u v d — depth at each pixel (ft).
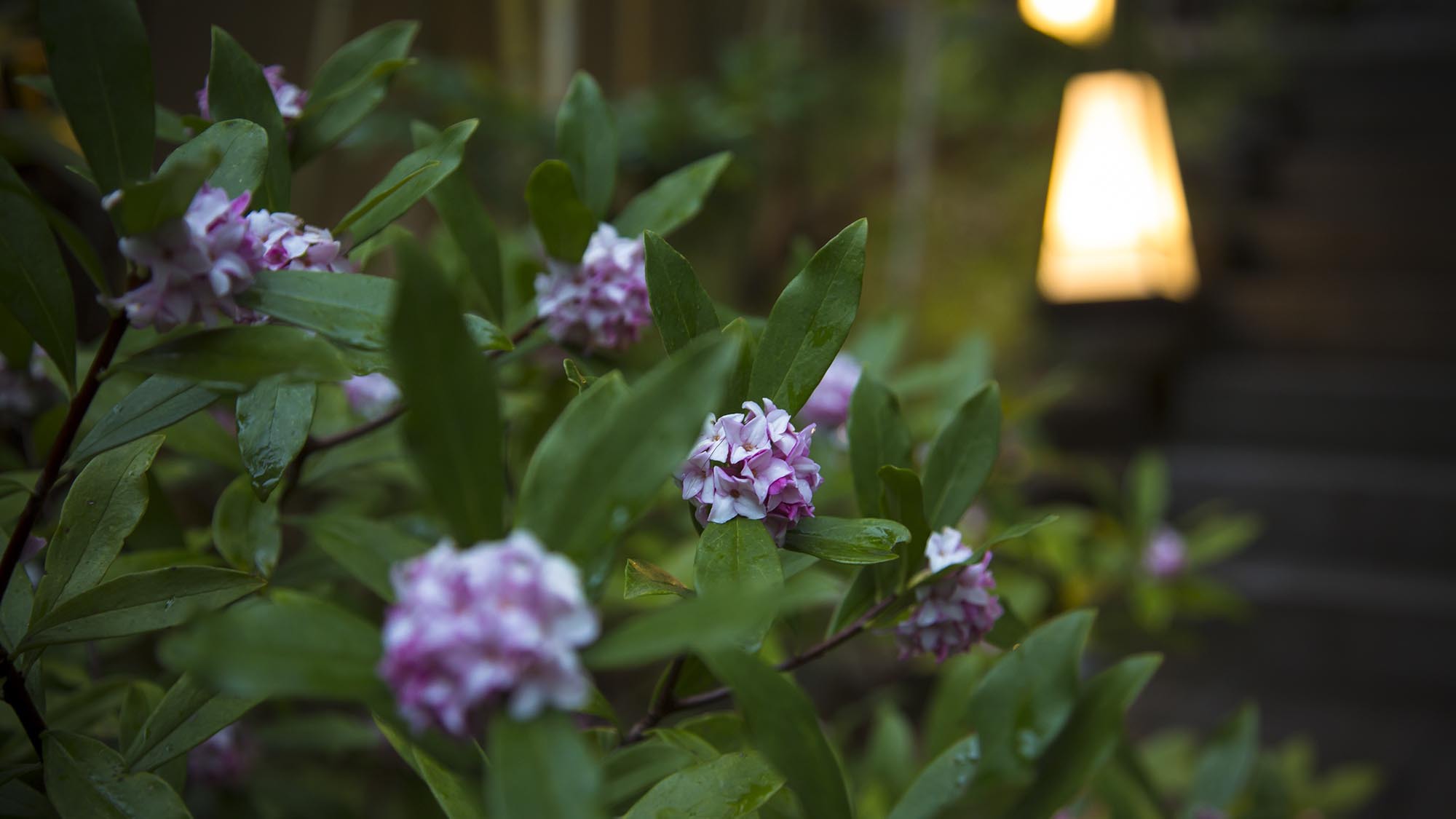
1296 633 5.99
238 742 2.31
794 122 7.65
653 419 1.34
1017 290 7.91
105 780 1.60
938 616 1.80
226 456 2.08
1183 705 5.71
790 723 1.50
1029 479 5.82
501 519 1.34
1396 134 8.44
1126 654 4.58
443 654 1.24
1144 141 6.06
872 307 7.85
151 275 1.46
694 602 1.30
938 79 9.46
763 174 7.04
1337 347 7.36
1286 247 7.85
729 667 1.50
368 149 4.53
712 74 8.63
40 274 1.62
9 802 1.68
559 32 5.46
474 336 1.69
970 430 1.90
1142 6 8.11
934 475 1.90
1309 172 8.13
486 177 5.09
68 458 1.70
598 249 2.04
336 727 2.49
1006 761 1.97
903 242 7.82
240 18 3.69
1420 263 7.49
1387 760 5.19
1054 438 6.59
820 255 1.74
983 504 3.47
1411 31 9.19
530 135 4.76
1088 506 6.01
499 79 5.71
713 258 7.39
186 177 1.38
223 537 1.97
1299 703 5.75
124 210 1.40
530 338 2.15
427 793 2.35
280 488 2.14
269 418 1.78
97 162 1.58
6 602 1.71
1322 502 6.38
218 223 1.47
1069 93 6.11
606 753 1.84
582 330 2.09
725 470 1.65
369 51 2.09
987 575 1.83
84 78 1.57
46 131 2.33
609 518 1.33
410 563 1.28
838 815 1.49
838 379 2.48
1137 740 5.37
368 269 2.61
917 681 4.40
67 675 2.05
